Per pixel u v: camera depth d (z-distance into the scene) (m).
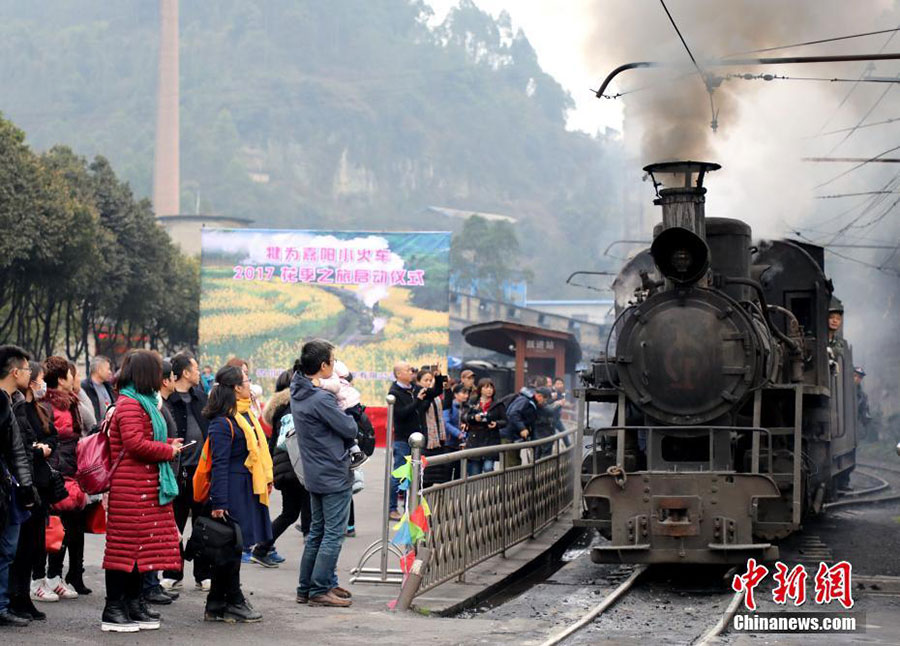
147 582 9.16
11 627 8.05
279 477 11.51
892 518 17.19
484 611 10.09
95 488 8.16
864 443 34.88
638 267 15.27
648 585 11.45
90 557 11.55
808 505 13.32
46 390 9.30
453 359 40.16
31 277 48.72
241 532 8.67
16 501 8.00
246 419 9.06
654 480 11.53
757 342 12.07
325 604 9.45
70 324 67.56
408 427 14.89
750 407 12.62
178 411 10.42
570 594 11.02
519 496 13.61
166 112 193.00
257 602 9.52
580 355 35.12
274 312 37.16
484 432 15.93
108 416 8.27
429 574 10.06
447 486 10.63
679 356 12.21
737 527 11.36
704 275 12.39
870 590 10.81
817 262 15.21
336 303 37.28
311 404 9.25
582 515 12.16
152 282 67.69
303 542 13.40
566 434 17.50
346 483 9.39
